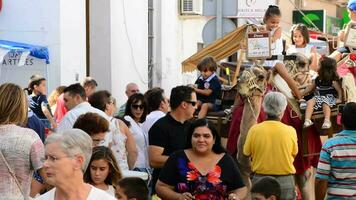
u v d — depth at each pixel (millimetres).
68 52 19391
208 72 15750
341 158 10367
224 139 14062
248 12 21703
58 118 16312
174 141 11102
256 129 11625
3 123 8789
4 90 8820
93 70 21859
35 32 19031
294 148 11680
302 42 16281
